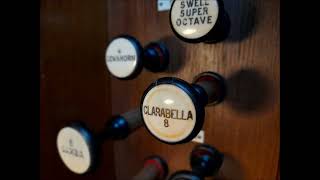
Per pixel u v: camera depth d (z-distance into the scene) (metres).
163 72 0.17
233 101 0.15
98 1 0.18
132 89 0.18
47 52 0.16
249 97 0.14
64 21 0.17
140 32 0.17
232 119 0.15
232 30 0.14
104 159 0.19
